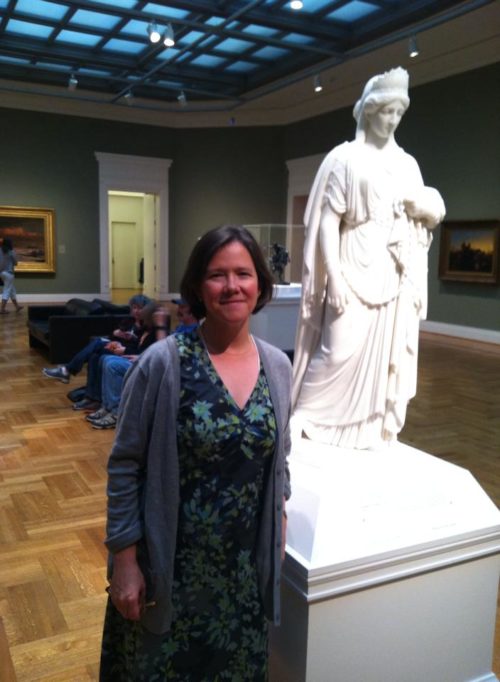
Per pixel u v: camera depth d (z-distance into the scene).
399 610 2.12
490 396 7.05
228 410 1.50
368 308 2.37
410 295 2.38
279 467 1.61
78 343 8.49
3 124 14.84
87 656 2.50
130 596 1.48
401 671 2.18
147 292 18.55
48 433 5.45
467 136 10.98
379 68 12.47
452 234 11.43
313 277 2.43
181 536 1.53
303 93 14.79
